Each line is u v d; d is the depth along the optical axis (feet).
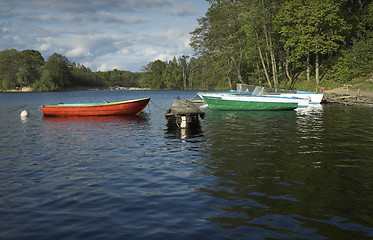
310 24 140.46
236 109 81.76
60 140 42.45
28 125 60.18
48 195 20.49
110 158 31.07
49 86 395.34
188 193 20.27
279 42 154.71
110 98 186.19
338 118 62.49
